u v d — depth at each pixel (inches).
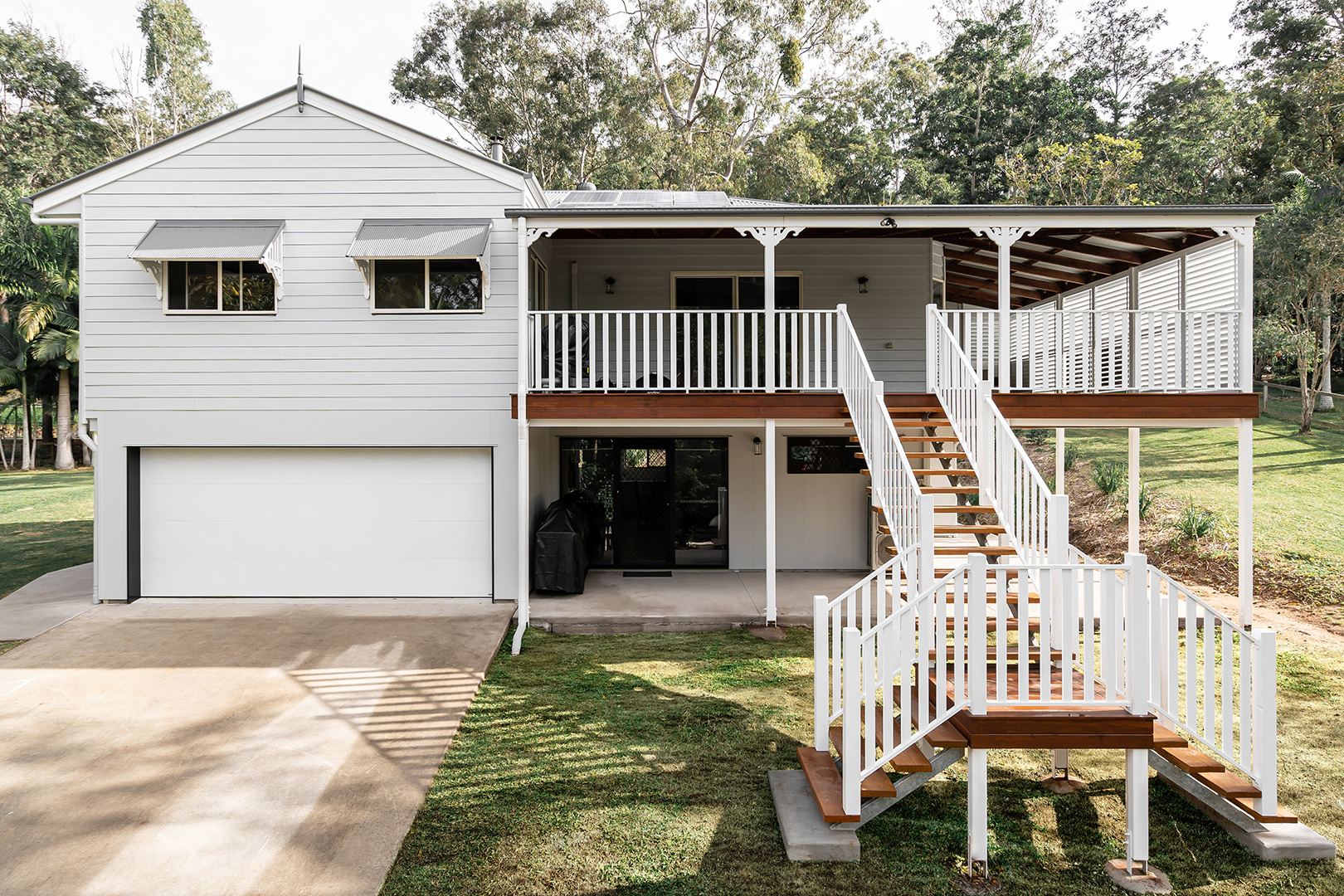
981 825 163.0
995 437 275.7
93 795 194.1
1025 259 498.6
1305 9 957.2
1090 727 165.0
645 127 1130.0
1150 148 1099.3
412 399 392.5
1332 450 697.0
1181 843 173.3
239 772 206.2
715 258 478.6
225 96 1473.9
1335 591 390.9
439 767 210.8
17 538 596.1
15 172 1278.3
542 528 406.3
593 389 365.4
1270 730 167.6
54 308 986.7
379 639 326.3
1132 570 167.8
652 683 281.0
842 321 350.0
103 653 307.6
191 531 396.5
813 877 159.8
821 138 1216.2
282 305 389.7
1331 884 157.5
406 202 391.5
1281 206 826.8
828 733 201.5
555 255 478.3
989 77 1225.4
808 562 474.9
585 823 180.5
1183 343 426.9
